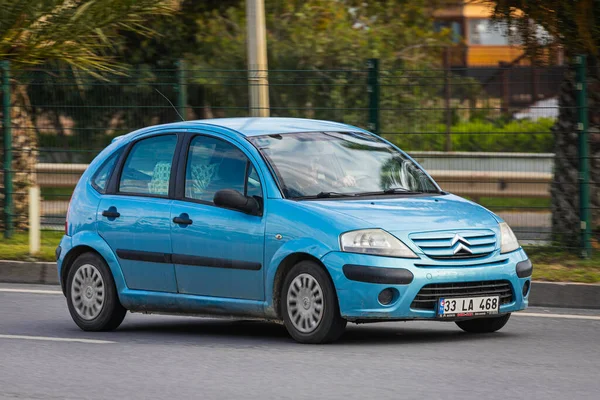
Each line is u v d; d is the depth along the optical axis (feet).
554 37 88.58
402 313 53.72
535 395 43.68
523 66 91.61
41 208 104.83
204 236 59.41
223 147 60.85
